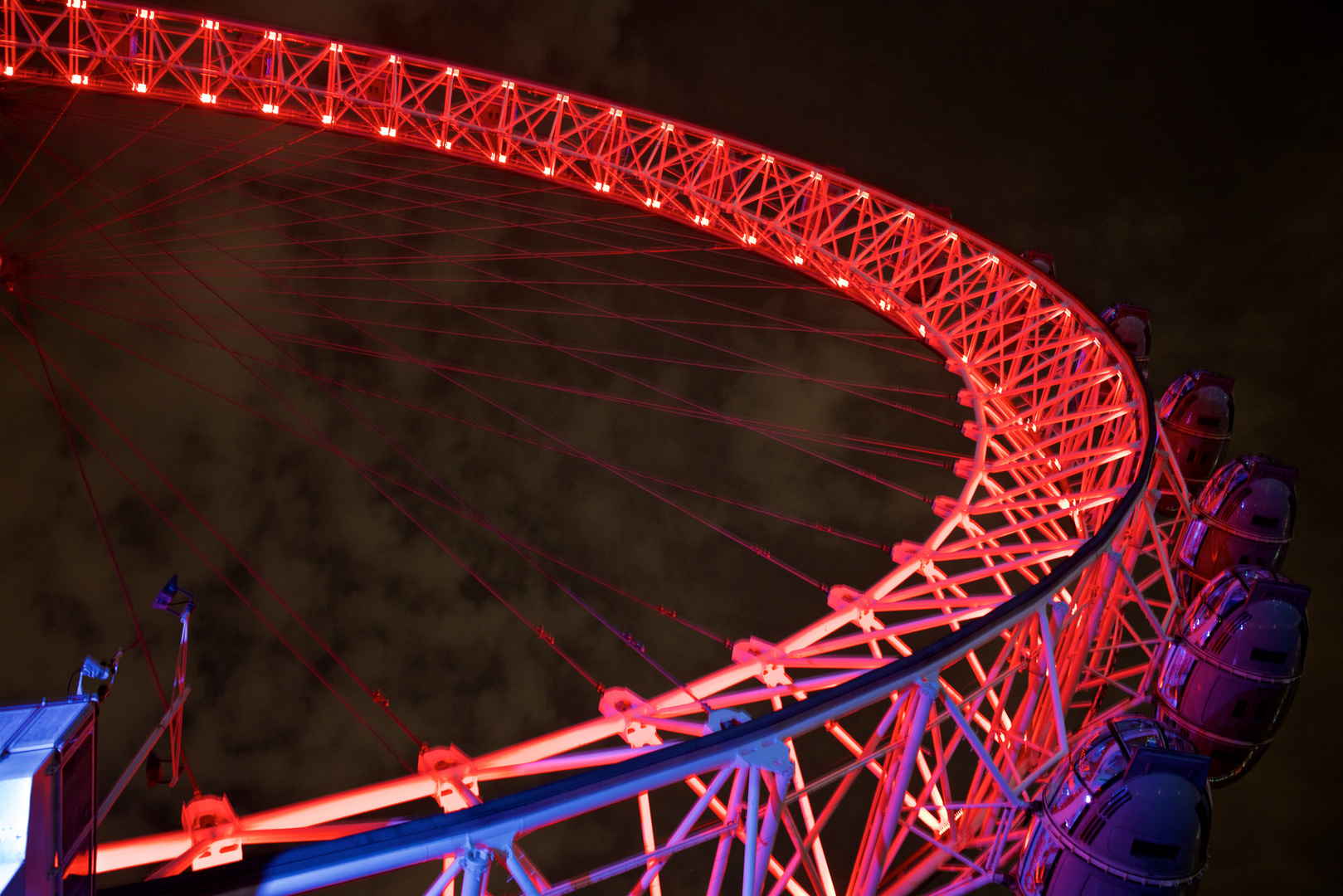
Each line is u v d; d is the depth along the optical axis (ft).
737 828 52.90
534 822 46.06
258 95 167.84
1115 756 63.16
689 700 79.46
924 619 85.10
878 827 61.52
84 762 35.88
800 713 55.42
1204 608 82.64
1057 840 63.46
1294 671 78.64
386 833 43.24
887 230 150.30
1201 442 114.73
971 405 130.11
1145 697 86.94
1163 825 59.98
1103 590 79.20
